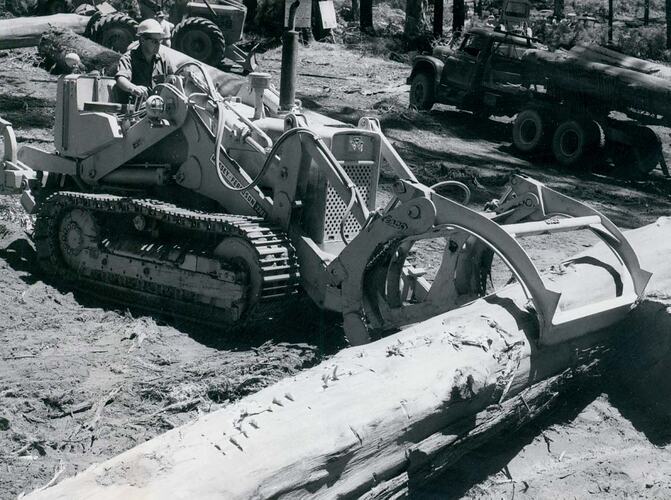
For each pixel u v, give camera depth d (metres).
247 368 6.28
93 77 8.60
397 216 6.15
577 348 5.78
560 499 4.95
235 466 3.47
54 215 8.26
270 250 6.87
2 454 4.97
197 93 7.69
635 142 18.30
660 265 6.86
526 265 5.39
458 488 5.01
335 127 7.62
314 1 27.92
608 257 6.65
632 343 6.35
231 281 6.98
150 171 8.02
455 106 21.38
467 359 4.77
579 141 18.27
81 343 6.82
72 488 3.22
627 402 6.27
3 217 9.95
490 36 20.27
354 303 6.52
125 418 5.53
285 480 3.57
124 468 3.36
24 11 23.48
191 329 7.29
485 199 13.89
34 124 13.91
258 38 26.14
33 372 6.12
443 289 6.24
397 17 35.44
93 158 8.41
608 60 18.92
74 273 8.23
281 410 3.93
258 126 7.67
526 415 5.43
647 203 15.80
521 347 5.20
